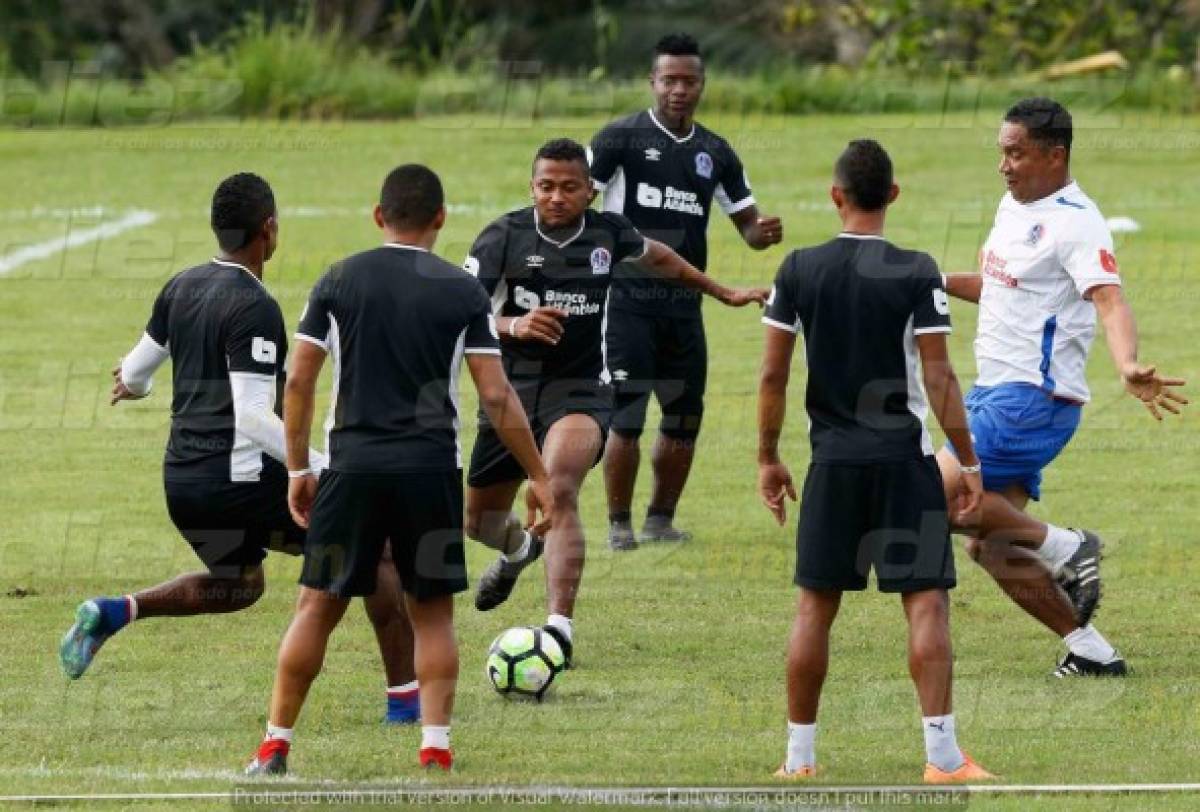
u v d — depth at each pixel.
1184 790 19.83
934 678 20.19
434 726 20.91
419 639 20.95
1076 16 88.88
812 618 20.61
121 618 23.25
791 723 20.70
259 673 25.02
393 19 103.75
